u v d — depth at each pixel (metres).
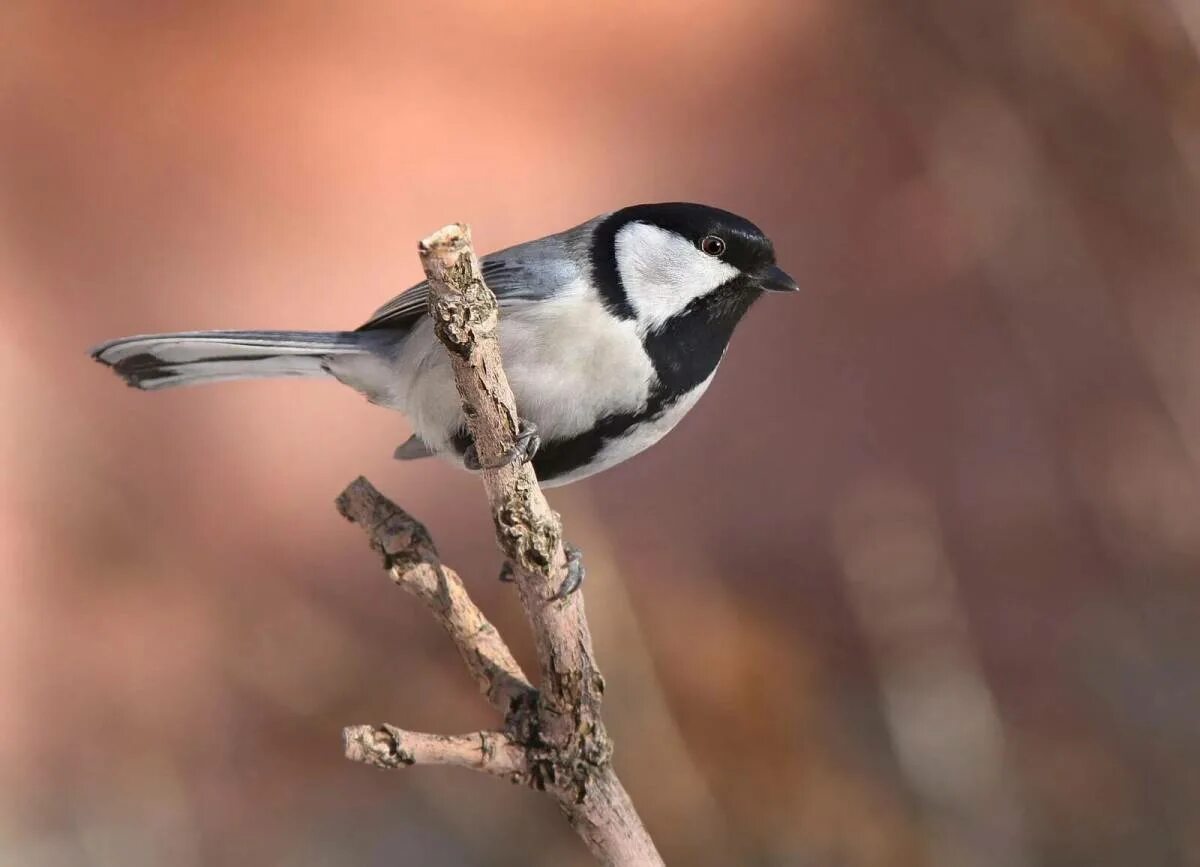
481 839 3.60
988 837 3.57
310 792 3.63
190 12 4.00
